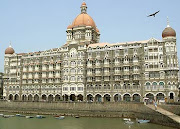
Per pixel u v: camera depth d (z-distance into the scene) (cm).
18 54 13000
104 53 10356
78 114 8838
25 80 12312
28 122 7350
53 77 11394
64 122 7256
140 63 9506
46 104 9762
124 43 10200
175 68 8781
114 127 6247
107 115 8356
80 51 10850
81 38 12231
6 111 10656
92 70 10494
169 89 8756
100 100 10194
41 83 11738
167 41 9106
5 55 13238
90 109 8712
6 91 12850
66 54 11200
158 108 7081
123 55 9938
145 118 7156
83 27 12238
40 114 9512
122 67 9862
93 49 10688
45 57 11912
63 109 9244
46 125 6781
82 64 10712
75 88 10662
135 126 6303
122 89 9656
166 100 8650
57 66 11362
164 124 6238
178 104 7031
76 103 9075
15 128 6378
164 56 9125
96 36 13225
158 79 9038
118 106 8300
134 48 9756
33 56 12306
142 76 9362
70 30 12719
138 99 9494
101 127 6291
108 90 9938
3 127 6531
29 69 12281
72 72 10856
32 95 11912
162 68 9031
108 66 10119
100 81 10194
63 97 10931
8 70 13025
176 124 5712
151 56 9356
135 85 9438
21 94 12294
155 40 9400
